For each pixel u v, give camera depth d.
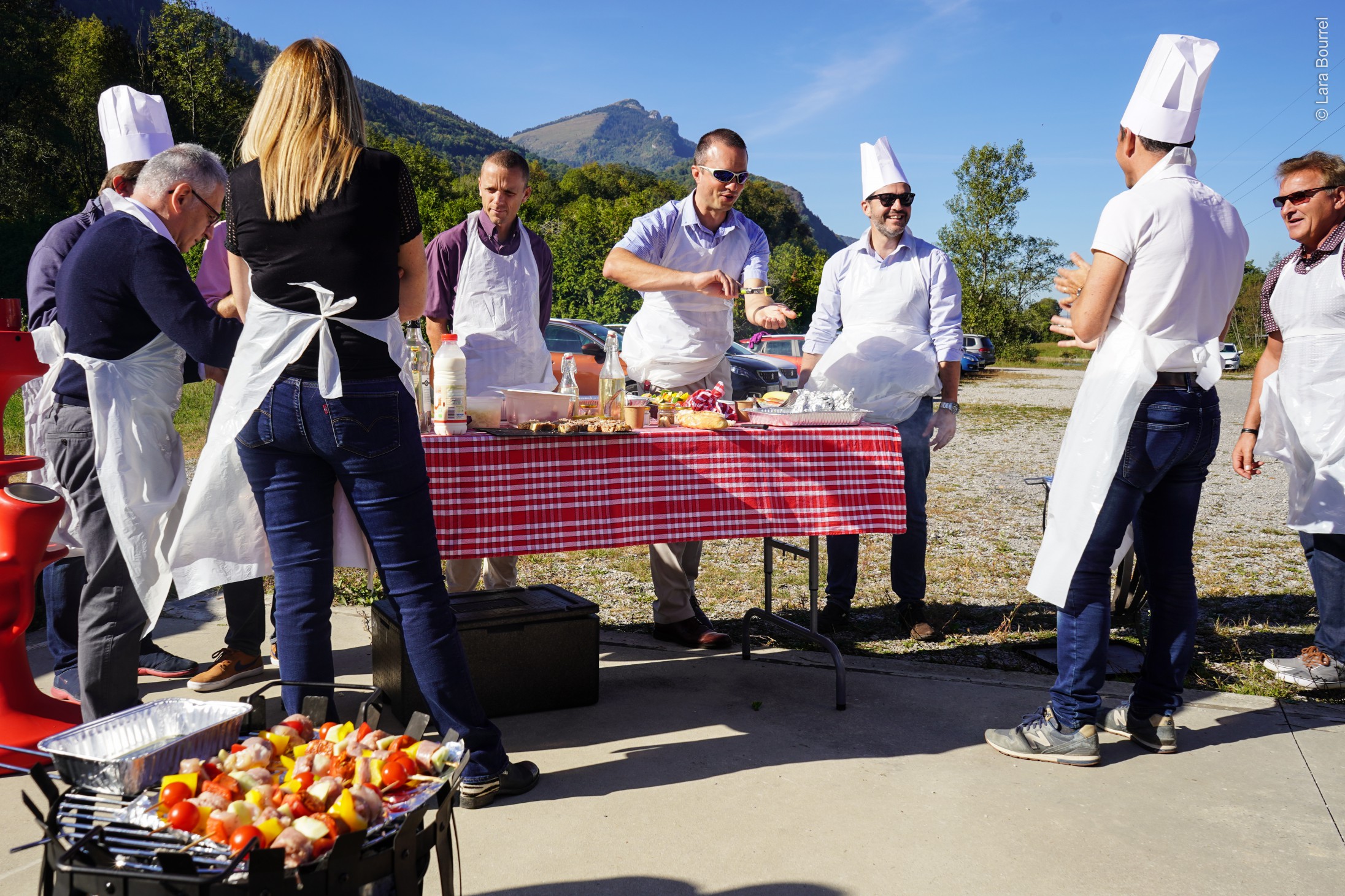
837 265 4.41
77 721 2.65
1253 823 2.35
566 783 2.53
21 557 2.53
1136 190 2.59
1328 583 3.39
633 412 3.08
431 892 1.95
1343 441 3.26
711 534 3.03
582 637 3.12
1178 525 2.77
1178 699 2.81
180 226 2.60
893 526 3.26
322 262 2.05
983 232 46.41
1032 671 3.64
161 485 2.52
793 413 3.24
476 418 2.98
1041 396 20.81
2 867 2.04
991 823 2.33
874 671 3.54
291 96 2.05
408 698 2.83
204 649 3.59
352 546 2.48
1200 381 2.64
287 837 1.19
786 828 2.29
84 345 2.45
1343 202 3.25
